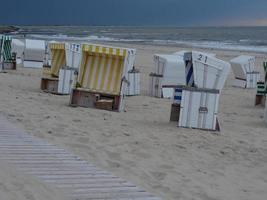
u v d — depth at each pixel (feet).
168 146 25.57
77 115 33.14
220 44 228.02
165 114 37.73
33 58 76.43
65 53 45.62
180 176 19.94
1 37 68.54
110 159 21.67
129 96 49.34
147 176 19.43
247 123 36.42
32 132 25.91
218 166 22.40
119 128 29.48
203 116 31.12
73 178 17.60
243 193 18.44
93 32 428.97
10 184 16.06
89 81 38.63
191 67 31.99
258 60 124.67
